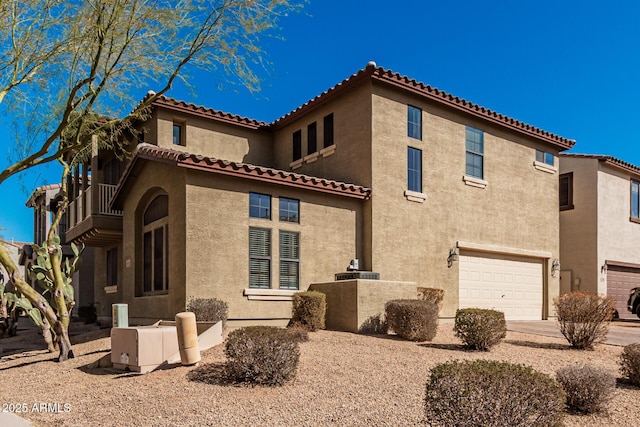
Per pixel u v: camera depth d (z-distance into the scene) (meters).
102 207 16.95
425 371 8.52
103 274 19.97
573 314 11.54
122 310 10.62
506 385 4.96
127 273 15.46
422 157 16.06
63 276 11.64
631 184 24.00
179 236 12.32
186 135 17.22
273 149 19.30
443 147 16.67
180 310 11.99
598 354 10.86
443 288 16.14
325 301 13.06
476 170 17.67
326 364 8.91
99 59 10.77
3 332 18.30
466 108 17.16
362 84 15.26
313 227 14.19
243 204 13.02
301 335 10.97
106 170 20.30
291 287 13.62
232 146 18.23
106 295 19.36
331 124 16.50
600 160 21.95
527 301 19.00
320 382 7.84
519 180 19.08
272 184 13.49
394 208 15.23
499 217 18.16
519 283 18.80
